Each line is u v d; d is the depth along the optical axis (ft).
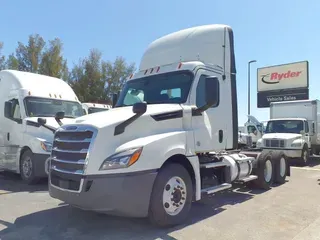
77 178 14.76
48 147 27.48
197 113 18.78
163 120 16.96
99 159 14.61
